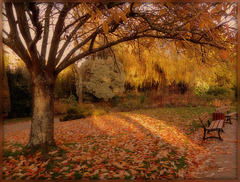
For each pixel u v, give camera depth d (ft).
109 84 53.01
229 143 16.56
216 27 9.34
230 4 8.73
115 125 25.77
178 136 19.16
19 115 44.91
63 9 10.75
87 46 21.52
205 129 18.08
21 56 13.24
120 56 48.29
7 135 22.02
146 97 51.01
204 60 11.17
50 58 13.17
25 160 12.09
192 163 12.26
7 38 13.17
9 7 10.23
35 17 9.47
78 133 21.53
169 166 11.69
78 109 39.75
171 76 45.55
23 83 45.19
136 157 12.96
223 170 10.81
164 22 11.87
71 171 10.84
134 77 52.54
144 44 18.38
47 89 13.89
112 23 12.91
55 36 12.39
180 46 11.96
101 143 16.70
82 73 54.70
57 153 12.92
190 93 48.08
